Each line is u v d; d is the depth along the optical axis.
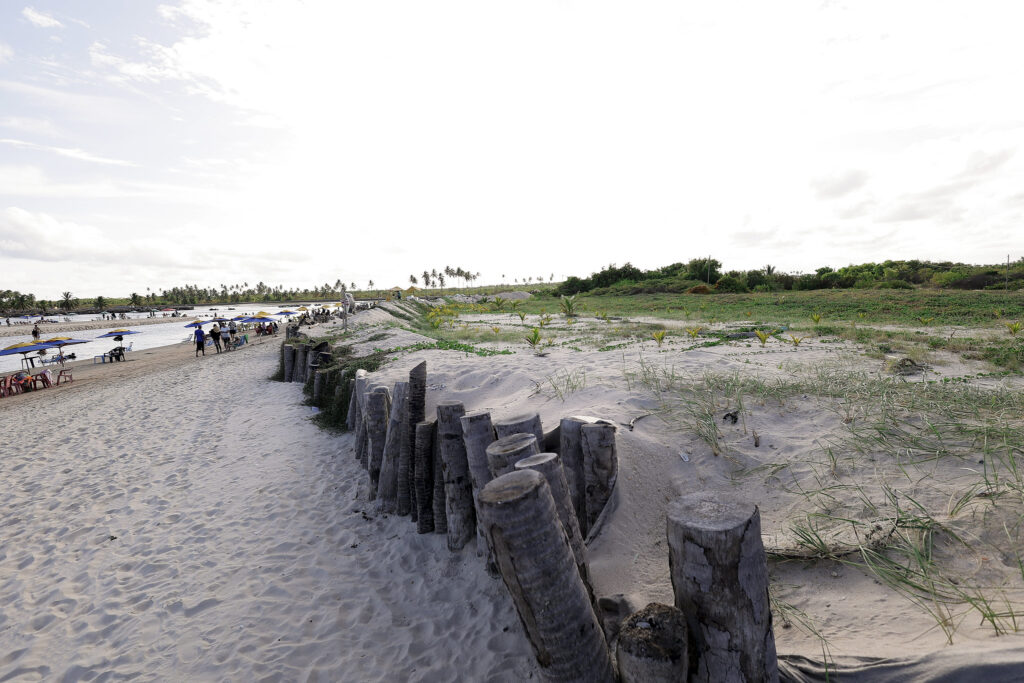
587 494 4.14
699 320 20.61
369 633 4.01
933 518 3.20
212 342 35.06
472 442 4.48
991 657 2.02
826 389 5.99
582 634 2.33
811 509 3.74
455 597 4.30
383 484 6.12
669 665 1.95
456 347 13.49
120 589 4.91
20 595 4.93
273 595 4.62
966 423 4.47
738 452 4.69
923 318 17.05
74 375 23.39
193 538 5.83
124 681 3.71
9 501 7.43
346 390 10.62
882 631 2.53
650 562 3.59
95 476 8.25
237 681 3.59
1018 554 2.78
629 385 6.73
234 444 9.44
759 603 2.01
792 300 29.64
